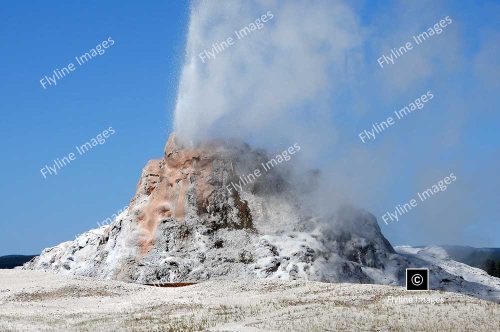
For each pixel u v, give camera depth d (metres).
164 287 73.38
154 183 90.31
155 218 85.69
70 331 49.69
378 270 83.00
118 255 83.75
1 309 61.41
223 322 51.00
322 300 57.50
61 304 64.00
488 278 89.56
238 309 55.62
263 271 78.19
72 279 74.62
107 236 89.94
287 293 62.66
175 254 81.38
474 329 47.34
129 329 50.00
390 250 88.06
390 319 49.53
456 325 48.12
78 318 56.16
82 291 69.31
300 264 78.62
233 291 65.50
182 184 86.62
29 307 62.62
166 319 53.53
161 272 79.06
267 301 58.50
